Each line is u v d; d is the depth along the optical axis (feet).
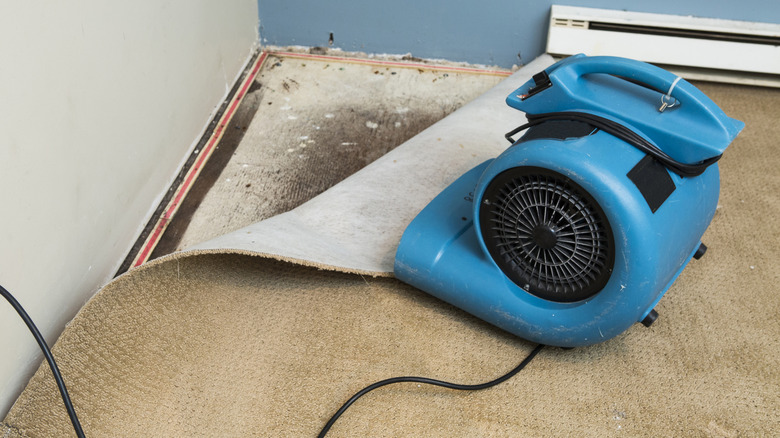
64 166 4.32
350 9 7.93
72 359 3.87
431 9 7.81
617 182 3.63
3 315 3.76
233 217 5.88
